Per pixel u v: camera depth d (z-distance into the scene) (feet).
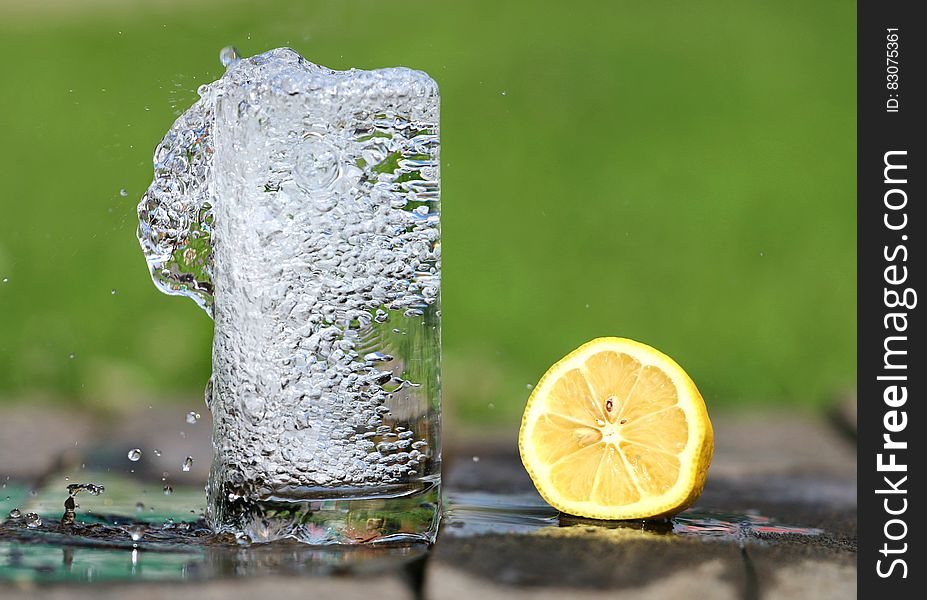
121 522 3.54
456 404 4.89
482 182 7.13
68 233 6.28
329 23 8.10
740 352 6.03
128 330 5.73
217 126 3.47
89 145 6.77
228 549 3.41
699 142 7.48
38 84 7.31
